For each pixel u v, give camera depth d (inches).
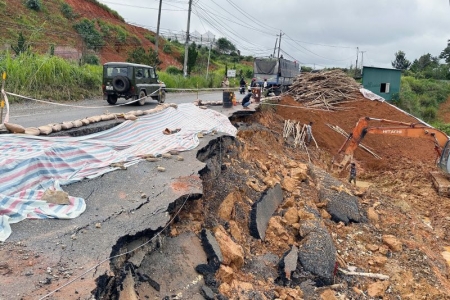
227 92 700.0
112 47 1738.4
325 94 1035.3
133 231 218.2
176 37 2699.3
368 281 344.8
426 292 349.7
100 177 285.7
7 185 237.6
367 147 847.1
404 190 668.7
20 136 319.0
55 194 237.3
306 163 645.3
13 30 1320.1
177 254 246.5
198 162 343.6
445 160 637.9
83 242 201.5
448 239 501.4
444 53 2866.6
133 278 209.2
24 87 683.4
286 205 410.0
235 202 352.5
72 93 761.0
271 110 882.1
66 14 1686.8
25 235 201.9
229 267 265.3
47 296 159.2
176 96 1034.1
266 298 262.5
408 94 1620.3
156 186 283.3
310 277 311.7
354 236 418.0
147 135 415.5
